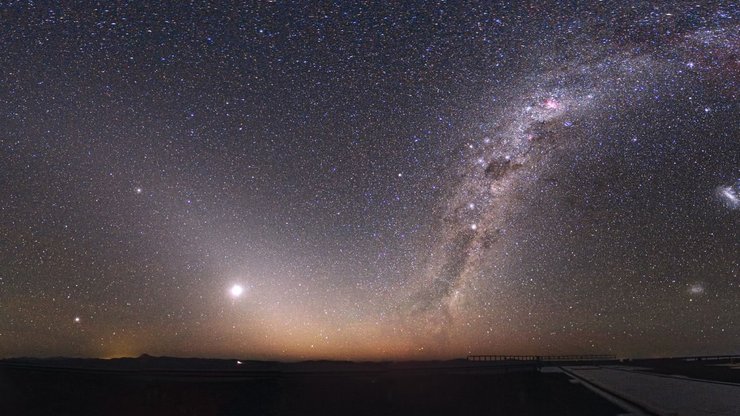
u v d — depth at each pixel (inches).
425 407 893.8
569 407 804.6
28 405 901.2
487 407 866.1
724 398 858.8
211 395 976.3
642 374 1488.7
